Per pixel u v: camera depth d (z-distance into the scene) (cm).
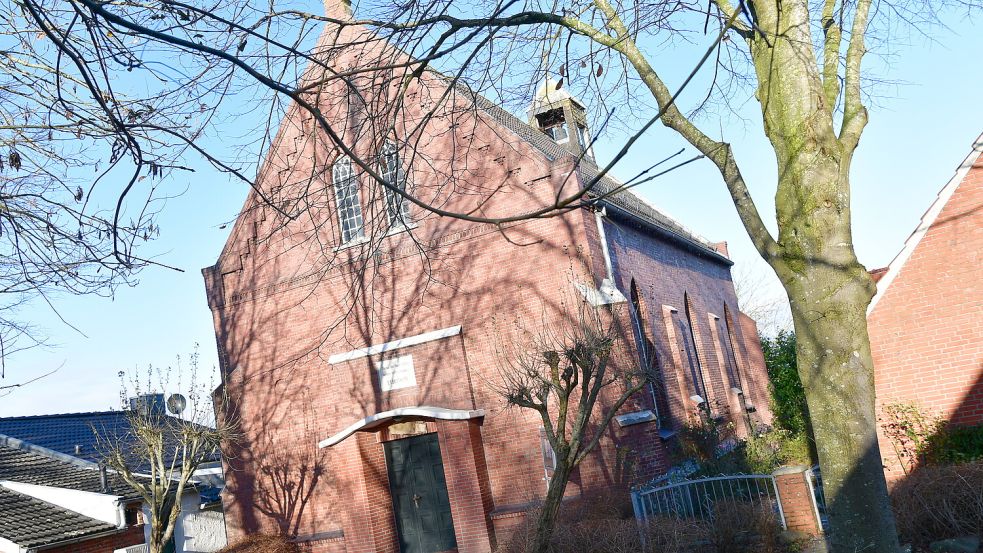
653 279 2383
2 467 2798
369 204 1052
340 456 2106
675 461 2028
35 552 2278
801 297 874
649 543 1352
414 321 2083
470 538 1914
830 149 881
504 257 1981
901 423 1558
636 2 933
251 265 2338
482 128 2028
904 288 1583
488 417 1977
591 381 1853
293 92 441
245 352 2328
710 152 959
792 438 2470
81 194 624
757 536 1356
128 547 2436
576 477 1845
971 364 1532
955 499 1162
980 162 1551
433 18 823
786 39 900
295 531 2219
